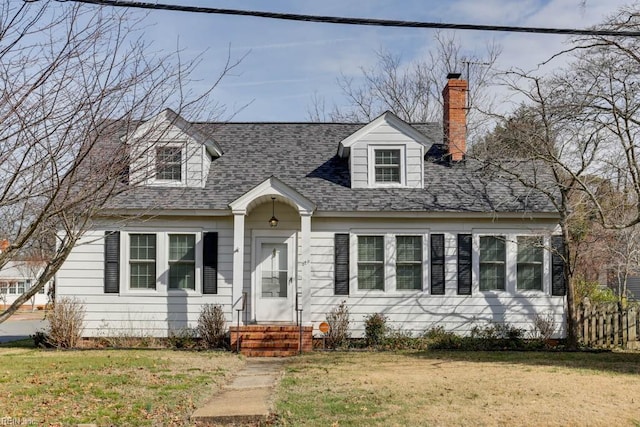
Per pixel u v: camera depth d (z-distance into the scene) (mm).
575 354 16203
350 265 18375
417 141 19141
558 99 15531
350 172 19297
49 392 10703
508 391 10695
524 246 18562
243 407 9547
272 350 16906
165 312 18156
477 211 18188
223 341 17562
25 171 5691
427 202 18516
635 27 13891
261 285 18609
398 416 8938
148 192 17891
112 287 18094
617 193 16891
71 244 6094
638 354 16328
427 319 18281
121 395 10453
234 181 19172
